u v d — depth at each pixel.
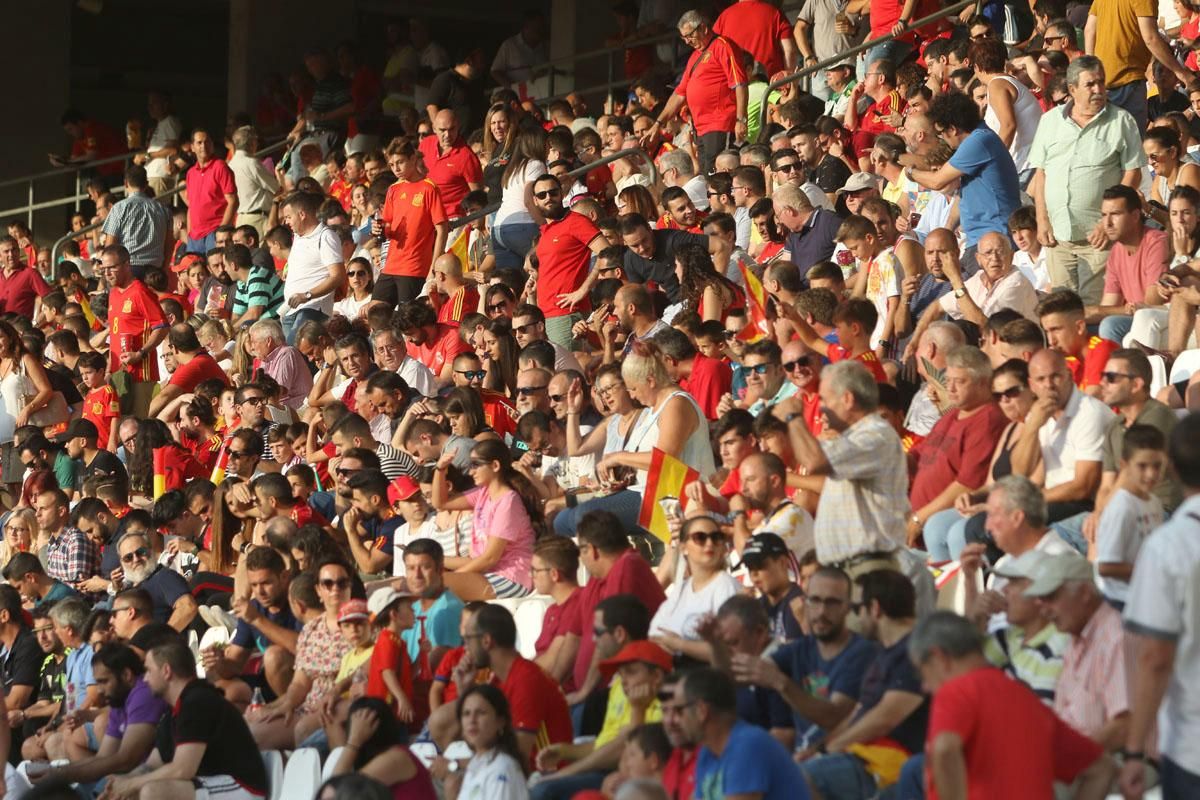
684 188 48.88
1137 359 26.55
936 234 33.62
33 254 73.88
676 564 28.42
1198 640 16.94
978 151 37.34
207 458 44.09
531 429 34.88
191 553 37.22
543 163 48.72
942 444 27.80
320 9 85.31
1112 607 20.70
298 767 27.28
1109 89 44.50
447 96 63.53
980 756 17.75
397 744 25.17
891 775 21.03
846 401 24.28
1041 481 26.59
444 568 31.48
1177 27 48.50
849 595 22.36
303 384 45.78
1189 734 16.98
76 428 47.19
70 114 83.38
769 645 24.30
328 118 71.75
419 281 49.03
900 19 51.66
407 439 36.12
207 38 111.06
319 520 36.06
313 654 29.77
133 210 60.78
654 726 21.59
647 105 62.09
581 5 76.81
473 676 25.97
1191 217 34.03
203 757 27.39
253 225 64.88
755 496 26.98
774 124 52.62
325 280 49.19
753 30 56.84
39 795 21.12
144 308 52.59
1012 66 45.88
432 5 99.88
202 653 31.62
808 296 32.88
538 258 43.78
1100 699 19.80
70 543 38.50
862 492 24.19
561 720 24.75
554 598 27.91
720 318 37.62
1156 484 23.64
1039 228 37.25
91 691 32.31
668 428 30.62
